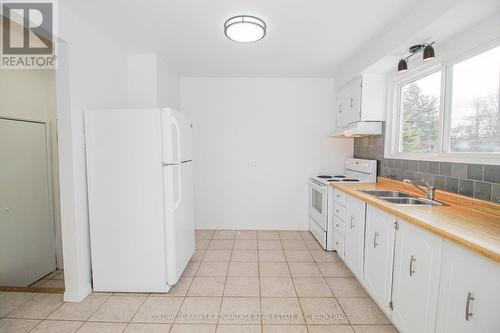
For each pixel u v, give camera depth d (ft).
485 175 5.53
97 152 6.77
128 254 6.97
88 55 7.00
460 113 6.50
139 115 6.70
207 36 7.79
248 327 5.77
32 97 8.84
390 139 9.45
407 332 5.12
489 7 4.88
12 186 8.29
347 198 8.46
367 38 7.88
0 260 8.02
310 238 11.51
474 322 3.60
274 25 7.07
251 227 12.63
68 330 5.66
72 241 6.59
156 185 6.81
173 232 7.05
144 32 7.51
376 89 9.43
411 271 5.02
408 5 6.00
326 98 12.22
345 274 8.22
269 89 12.18
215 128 12.30
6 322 5.91
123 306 6.51
